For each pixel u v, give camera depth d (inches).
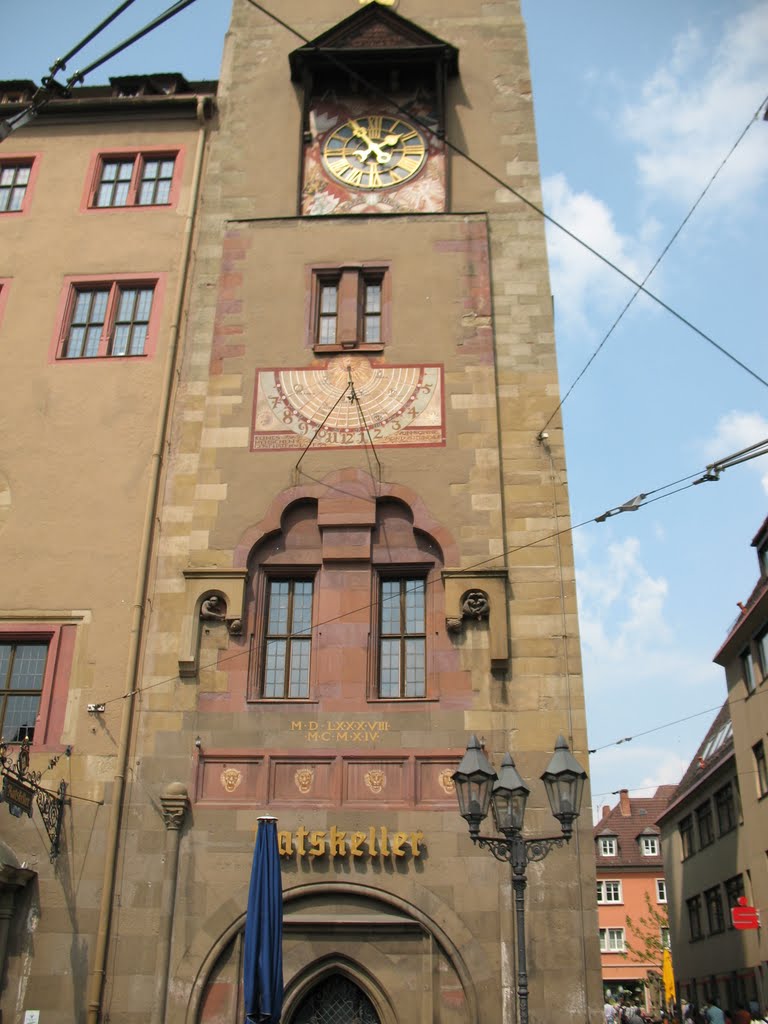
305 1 1065.5
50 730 748.6
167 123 1015.0
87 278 933.2
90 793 724.7
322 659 741.3
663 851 2134.6
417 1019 641.6
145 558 795.4
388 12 986.1
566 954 647.1
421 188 943.0
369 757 707.4
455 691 723.4
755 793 1398.9
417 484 796.0
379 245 906.1
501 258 898.7
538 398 831.1
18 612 791.7
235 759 715.4
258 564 783.7
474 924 658.2
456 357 847.1
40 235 962.7
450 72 998.4
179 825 695.7
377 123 977.5
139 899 682.8
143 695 745.6
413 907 663.1
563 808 552.7
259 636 762.2
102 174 999.0
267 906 576.7
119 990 659.4
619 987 2783.0
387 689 743.1
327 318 887.1
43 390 881.5
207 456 821.9
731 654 1519.4
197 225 950.4
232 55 1041.5
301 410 833.5
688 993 1909.4
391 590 774.5
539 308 872.3
